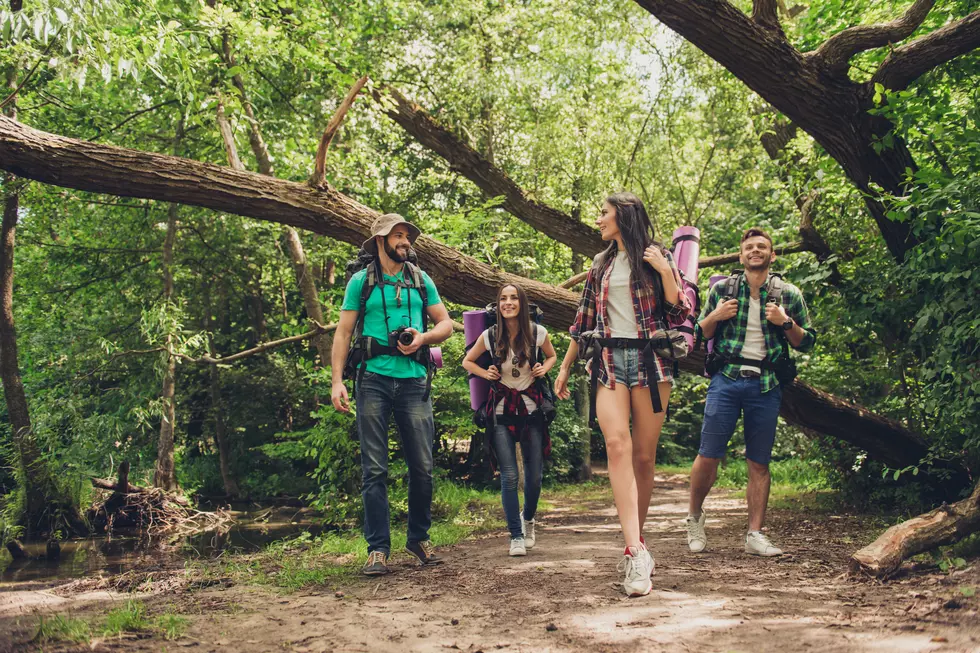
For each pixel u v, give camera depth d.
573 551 4.78
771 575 3.64
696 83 11.52
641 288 3.36
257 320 20.02
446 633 2.65
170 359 13.27
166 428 14.37
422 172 15.53
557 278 13.62
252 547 9.28
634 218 3.41
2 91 10.80
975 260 5.36
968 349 5.38
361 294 4.11
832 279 7.29
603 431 3.37
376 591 3.48
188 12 7.83
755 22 5.95
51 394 13.16
